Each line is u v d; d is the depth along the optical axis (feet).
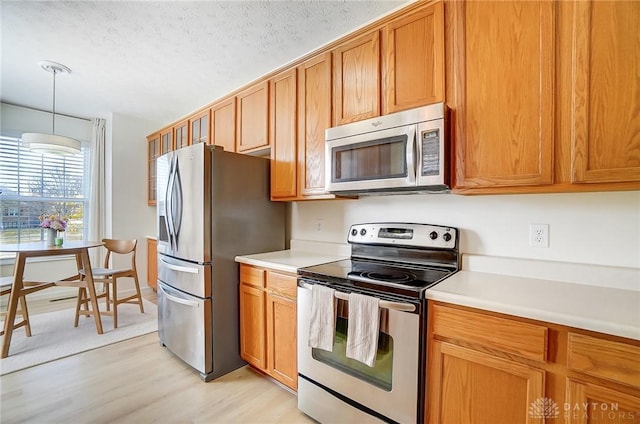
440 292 4.09
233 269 7.34
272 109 7.86
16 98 10.88
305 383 5.65
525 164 4.16
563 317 3.19
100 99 10.94
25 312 8.86
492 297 3.83
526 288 4.28
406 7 5.29
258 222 7.95
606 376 3.00
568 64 3.83
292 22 6.23
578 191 3.95
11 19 6.13
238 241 7.45
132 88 9.80
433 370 4.15
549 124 3.97
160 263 8.45
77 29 6.50
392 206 6.75
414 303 4.25
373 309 4.55
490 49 4.43
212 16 6.03
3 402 5.92
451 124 4.79
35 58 7.81
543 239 4.96
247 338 7.11
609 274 4.34
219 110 9.58
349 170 5.83
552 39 3.94
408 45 5.29
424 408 4.24
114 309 9.76
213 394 6.28
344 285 5.04
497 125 4.38
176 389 6.44
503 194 4.90
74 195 13.29
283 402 6.05
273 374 6.46
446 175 4.72
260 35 6.71
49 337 8.90
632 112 3.43
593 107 3.66
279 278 6.33
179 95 10.45
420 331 4.21
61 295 12.96
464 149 4.66
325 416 5.32
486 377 3.74
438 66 4.92
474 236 5.65
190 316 7.08
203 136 10.46
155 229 14.23
